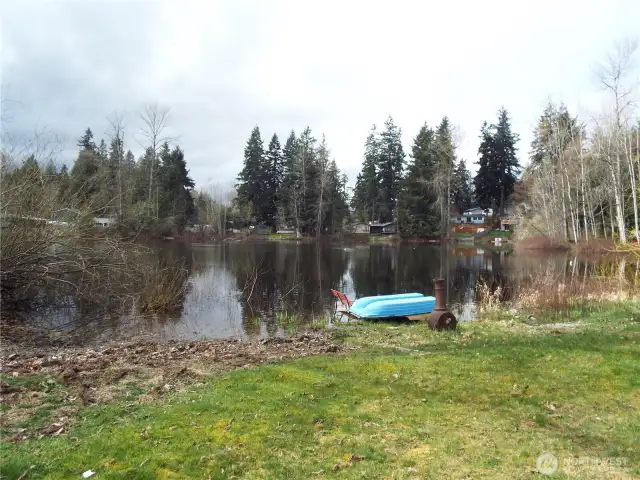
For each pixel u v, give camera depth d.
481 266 29.19
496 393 5.60
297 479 3.57
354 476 3.60
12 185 12.02
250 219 65.50
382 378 6.17
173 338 10.85
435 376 6.23
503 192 65.44
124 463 3.75
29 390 5.71
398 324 11.71
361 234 66.31
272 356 7.89
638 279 18.55
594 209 40.69
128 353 8.24
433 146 57.72
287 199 64.50
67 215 13.66
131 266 15.09
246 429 4.43
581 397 5.45
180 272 19.67
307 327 11.88
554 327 10.55
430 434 4.42
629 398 5.39
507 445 4.19
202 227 59.88
